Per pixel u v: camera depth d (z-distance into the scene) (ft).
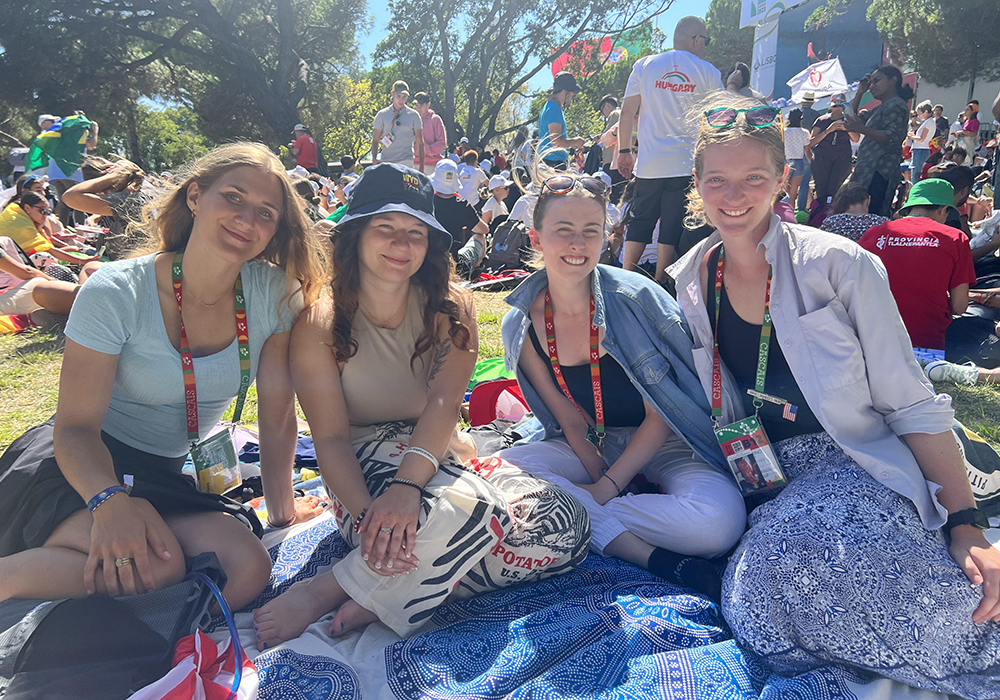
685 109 18.48
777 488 7.92
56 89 99.76
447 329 8.04
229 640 6.49
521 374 9.37
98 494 6.48
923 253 14.66
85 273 21.39
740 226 7.34
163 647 6.07
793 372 7.45
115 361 7.02
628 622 6.76
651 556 7.89
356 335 7.91
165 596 6.34
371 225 7.49
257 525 8.03
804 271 7.35
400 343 8.07
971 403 13.07
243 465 10.44
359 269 7.75
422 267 7.97
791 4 87.71
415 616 6.89
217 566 6.78
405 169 7.63
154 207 7.48
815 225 30.12
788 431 7.96
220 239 6.86
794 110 31.99
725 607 6.82
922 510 6.66
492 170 54.08
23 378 16.87
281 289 7.79
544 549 7.48
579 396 9.19
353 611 6.87
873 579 6.11
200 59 109.29
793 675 6.30
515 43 118.32
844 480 6.99
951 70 83.76
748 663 6.33
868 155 24.40
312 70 116.88
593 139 40.96
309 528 8.83
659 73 18.51
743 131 7.20
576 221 8.11
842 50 88.28
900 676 6.09
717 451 8.56
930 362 14.33
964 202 20.76
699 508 7.82
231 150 7.10
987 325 15.47
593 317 8.53
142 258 7.26
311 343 7.77
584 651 6.33
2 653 5.68
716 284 7.98
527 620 6.89
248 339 7.68
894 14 82.89
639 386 8.54
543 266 9.06
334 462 7.60
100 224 36.42
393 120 41.75
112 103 105.91
